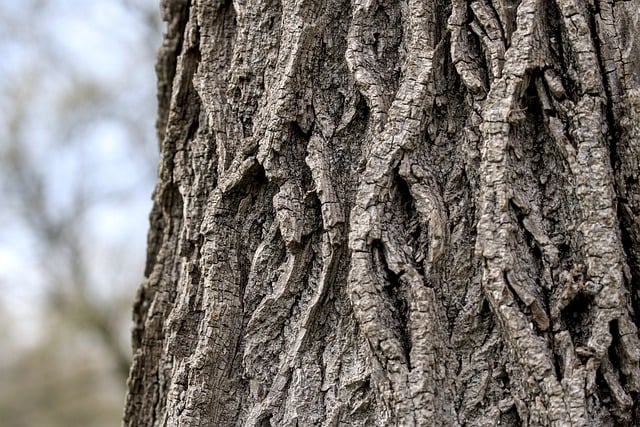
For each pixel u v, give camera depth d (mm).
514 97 1564
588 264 1545
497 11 1581
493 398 1556
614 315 1535
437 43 1600
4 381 10664
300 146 1624
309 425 1586
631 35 1578
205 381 1624
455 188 1586
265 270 1630
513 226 1556
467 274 1575
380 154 1582
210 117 1662
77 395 10672
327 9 1633
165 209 1739
